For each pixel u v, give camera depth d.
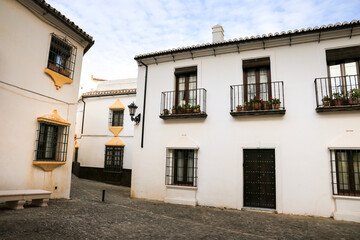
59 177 8.70
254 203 8.44
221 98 9.35
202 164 9.20
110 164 15.41
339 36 8.11
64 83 8.98
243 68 9.32
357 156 7.56
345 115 7.71
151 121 10.37
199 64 9.90
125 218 6.59
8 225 4.97
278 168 8.17
